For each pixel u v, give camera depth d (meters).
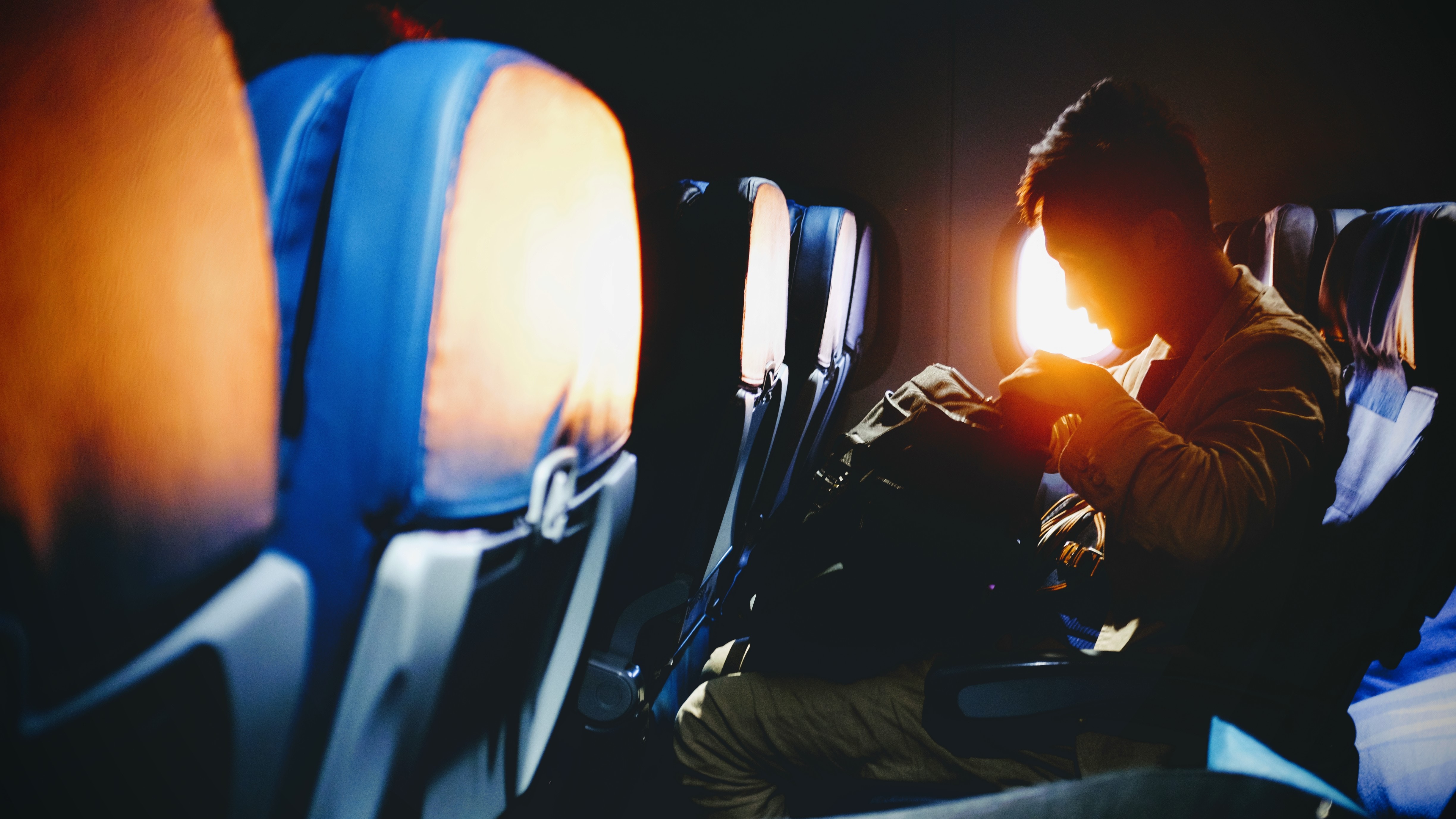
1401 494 1.00
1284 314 0.96
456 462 0.47
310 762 0.51
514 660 0.67
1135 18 2.40
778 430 1.64
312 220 0.44
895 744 0.99
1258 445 0.84
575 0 2.42
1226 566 0.88
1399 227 1.19
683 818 1.23
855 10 2.49
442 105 0.40
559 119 0.49
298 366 0.44
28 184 0.29
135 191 0.32
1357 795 1.40
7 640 0.30
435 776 0.60
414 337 0.42
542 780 0.93
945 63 2.50
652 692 1.19
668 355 1.07
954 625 0.97
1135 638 0.97
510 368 0.49
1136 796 0.77
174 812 0.40
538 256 0.49
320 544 0.46
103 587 0.34
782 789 1.06
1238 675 0.87
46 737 0.33
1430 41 2.22
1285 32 2.31
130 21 0.31
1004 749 0.88
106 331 0.32
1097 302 1.08
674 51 2.50
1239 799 0.80
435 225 0.41
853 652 0.97
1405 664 1.67
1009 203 2.54
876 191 2.60
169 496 0.36
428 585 0.46
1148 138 0.97
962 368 2.66
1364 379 1.26
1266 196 2.43
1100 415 0.89
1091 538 1.17
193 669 0.39
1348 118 2.33
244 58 0.46
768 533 1.93
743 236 1.02
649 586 1.20
